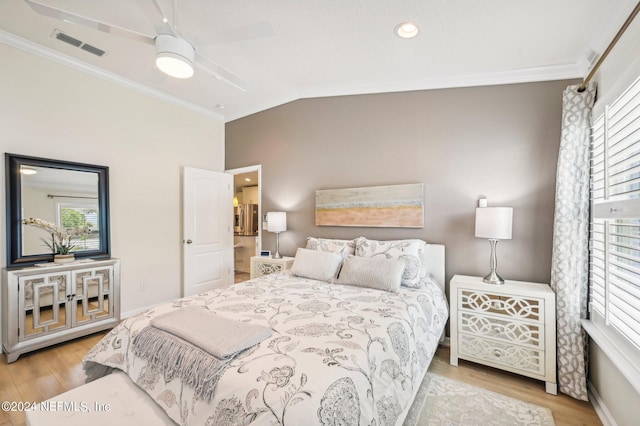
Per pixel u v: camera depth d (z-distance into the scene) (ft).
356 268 8.12
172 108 12.69
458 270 9.09
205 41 6.11
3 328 7.95
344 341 4.45
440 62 8.45
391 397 4.32
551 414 5.83
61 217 9.32
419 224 9.60
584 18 6.15
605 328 5.73
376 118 10.55
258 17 6.90
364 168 10.80
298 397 3.23
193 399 3.88
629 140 5.11
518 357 6.95
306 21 6.95
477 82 8.86
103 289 9.50
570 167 6.77
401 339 5.15
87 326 9.07
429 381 7.01
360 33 7.34
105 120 10.49
